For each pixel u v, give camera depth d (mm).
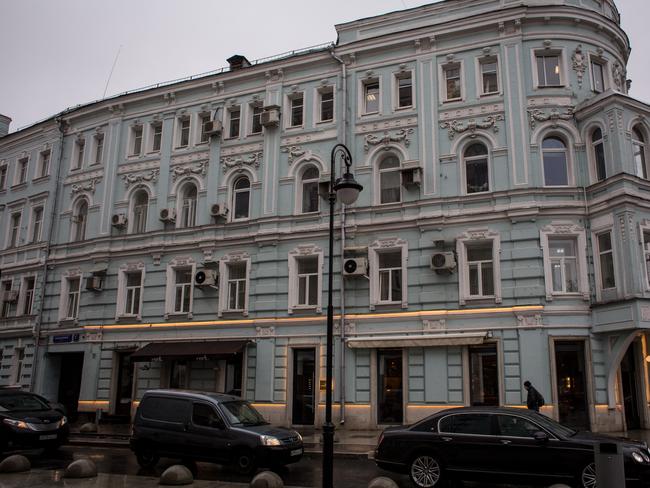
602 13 25047
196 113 29578
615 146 21188
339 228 24594
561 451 11414
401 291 23344
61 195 33000
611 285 20891
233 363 25953
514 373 21000
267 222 26094
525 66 23344
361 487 12789
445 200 23062
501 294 21672
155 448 15172
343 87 25969
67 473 13156
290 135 26812
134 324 28234
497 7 24156
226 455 14328
